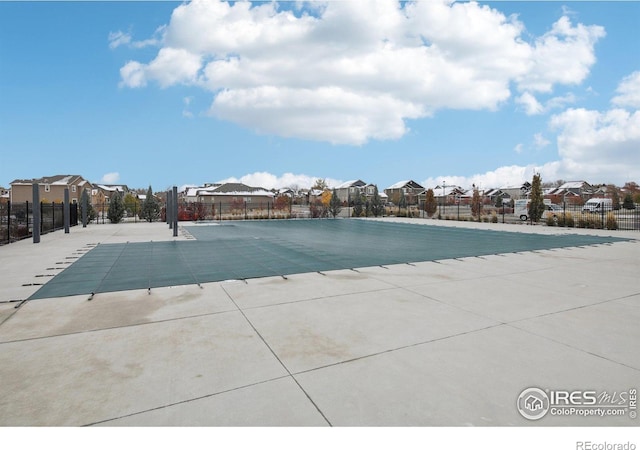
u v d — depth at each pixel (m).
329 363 3.15
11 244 12.00
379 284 6.19
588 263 8.39
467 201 69.31
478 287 6.00
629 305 4.96
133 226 21.70
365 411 2.44
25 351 3.39
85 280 6.44
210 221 27.70
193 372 2.98
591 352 3.39
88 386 2.75
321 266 7.90
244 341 3.64
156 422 2.32
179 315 4.47
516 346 3.53
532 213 24.22
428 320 4.30
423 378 2.89
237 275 6.89
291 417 2.37
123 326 4.08
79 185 58.38
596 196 73.12
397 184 79.69
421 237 14.84
